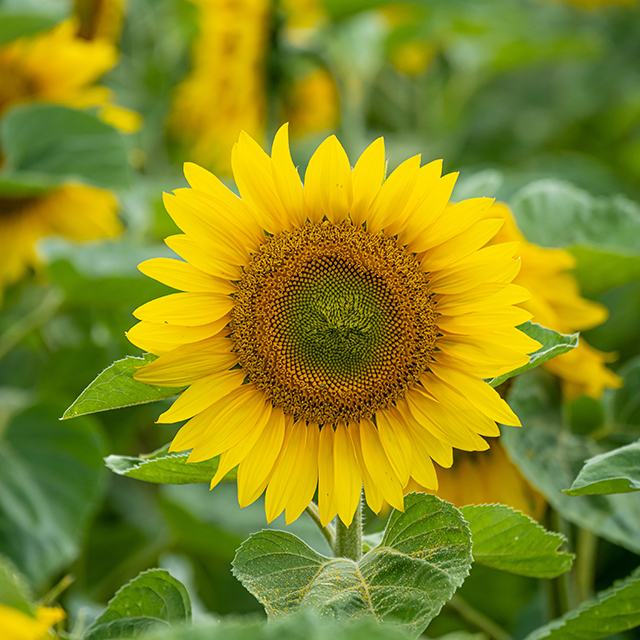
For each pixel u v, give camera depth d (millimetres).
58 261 1723
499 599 1764
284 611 1321
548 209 1699
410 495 1358
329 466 1383
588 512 1476
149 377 1357
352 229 1388
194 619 1450
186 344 1374
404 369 1385
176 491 1805
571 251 1629
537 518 1540
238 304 1384
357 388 1383
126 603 1373
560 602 1547
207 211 1368
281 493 1377
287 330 1385
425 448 1376
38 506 1695
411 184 1376
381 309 1386
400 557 1331
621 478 1337
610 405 1603
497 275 1373
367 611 1309
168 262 1371
